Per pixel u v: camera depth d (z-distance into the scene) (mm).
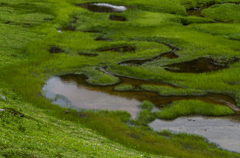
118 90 33344
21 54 44656
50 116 22781
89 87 34094
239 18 74875
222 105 29766
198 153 20219
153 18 73250
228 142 22453
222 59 46719
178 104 29250
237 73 39625
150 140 21844
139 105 29281
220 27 66500
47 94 30906
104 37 59719
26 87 31406
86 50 50656
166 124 25516
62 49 50375
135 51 50812
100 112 26953
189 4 92125
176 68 42438
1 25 57438
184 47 52875
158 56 48219
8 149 10102
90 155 12625
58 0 93562
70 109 26703
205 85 34906
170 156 19000
